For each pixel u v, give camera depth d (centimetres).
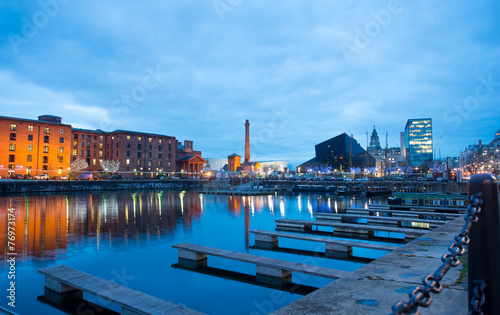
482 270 337
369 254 2062
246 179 12912
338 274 1278
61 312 1188
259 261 1529
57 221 3378
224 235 2752
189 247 1856
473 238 347
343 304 543
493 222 337
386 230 2527
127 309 1019
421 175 13638
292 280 1524
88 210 4394
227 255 1648
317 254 2077
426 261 880
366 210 4047
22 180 7906
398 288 634
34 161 9500
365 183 10350
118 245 2306
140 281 1555
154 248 2220
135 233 2795
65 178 9919
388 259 908
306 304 545
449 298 576
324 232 2917
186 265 1805
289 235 2250
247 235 2748
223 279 1574
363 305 538
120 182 10356
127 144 12119
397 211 3694
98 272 1689
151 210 4575
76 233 2748
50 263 1834
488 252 334
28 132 9438
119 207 4859
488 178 342
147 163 12781
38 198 6312
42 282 1508
